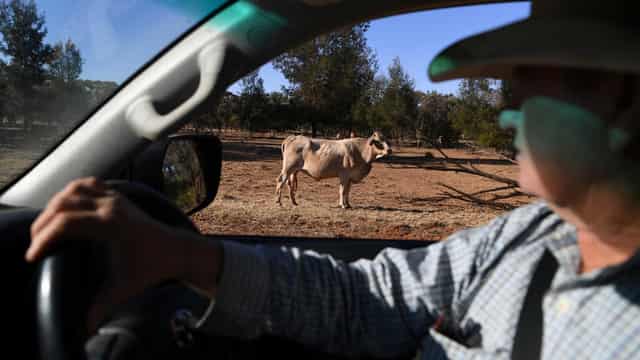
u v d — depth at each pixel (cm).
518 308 129
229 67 168
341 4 182
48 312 84
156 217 129
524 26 99
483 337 135
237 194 1516
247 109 3192
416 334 150
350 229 1090
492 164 2438
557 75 99
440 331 143
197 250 116
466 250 150
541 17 102
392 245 282
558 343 115
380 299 149
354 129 3253
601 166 96
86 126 163
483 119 1584
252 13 168
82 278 88
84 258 90
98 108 164
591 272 114
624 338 105
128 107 162
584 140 95
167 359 136
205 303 150
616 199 98
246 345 153
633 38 90
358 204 1466
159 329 138
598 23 92
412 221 1204
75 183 97
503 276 137
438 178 2069
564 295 118
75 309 86
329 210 1327
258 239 278
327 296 142
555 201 102
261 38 173
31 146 158
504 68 114
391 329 148
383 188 1812
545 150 98
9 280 107
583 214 103
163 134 161
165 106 165
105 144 161
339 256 256
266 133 3647
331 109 2917
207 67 164
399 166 2475
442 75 111
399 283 151
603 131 95
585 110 96
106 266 94
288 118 3136
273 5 170
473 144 2286
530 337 125
